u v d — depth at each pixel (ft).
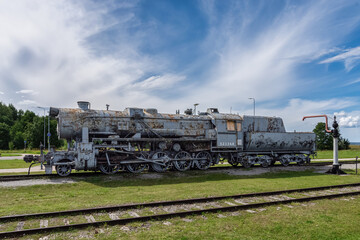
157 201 28.58
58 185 38.60
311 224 22.08
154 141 54.85
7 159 99.30
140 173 50.93
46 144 215.10
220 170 57.93
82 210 23.79
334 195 31.65
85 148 46.47
